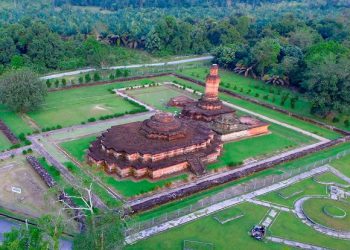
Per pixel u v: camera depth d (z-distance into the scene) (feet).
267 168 206.49
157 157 196.34
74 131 243.40
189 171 201.57
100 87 334.44
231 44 437.58
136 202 172.65
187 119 250.37
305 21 507.30
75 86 329.72
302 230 157.79
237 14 571.28
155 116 216.54
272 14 626.64
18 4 622.13
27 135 233.76
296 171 203.31
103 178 190.08
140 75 370.73
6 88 254.68
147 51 483.92
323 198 179.83
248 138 245.65
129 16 584.40
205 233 153.28
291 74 347.97
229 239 150.51
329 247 149.07
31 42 384.88
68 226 148.36
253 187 187.73
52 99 299.17
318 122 275.39
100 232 114.73
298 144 241.76
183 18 559.38
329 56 298.76
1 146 218.18
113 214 122.52
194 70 407.03
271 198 179.01
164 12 633.61
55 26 476.95
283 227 159.02
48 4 649.61
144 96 318.24
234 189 185.78
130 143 203.31
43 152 213.66
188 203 173.17
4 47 371.76
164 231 153.28
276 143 241.14
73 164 202.08
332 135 258.78
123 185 185.88
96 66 382.22
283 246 148.15
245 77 392.06
